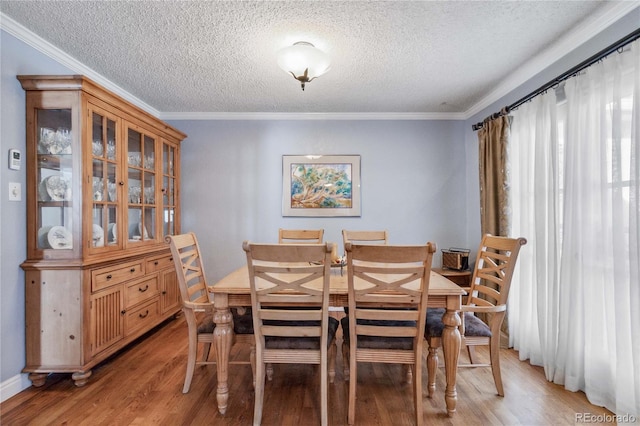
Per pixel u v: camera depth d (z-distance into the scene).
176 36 1.96
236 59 2.26
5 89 1.80
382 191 3.47
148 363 2.23
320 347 1.61
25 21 1.81
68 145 1.95
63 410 1.69
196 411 1.69
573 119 1.89
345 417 1.65
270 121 3.47
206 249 3.46
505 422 1.60
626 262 1.60
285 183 3.46
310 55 1.94
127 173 2.40
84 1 1.63
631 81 1.60
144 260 2.55
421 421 1.54
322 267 1.51
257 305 1.56
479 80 2.61
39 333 1.91
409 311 1.56
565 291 1.92
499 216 2.63
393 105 3.21
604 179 1.70
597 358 1.74
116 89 2.75
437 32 1.92
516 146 2.51
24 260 1.90
